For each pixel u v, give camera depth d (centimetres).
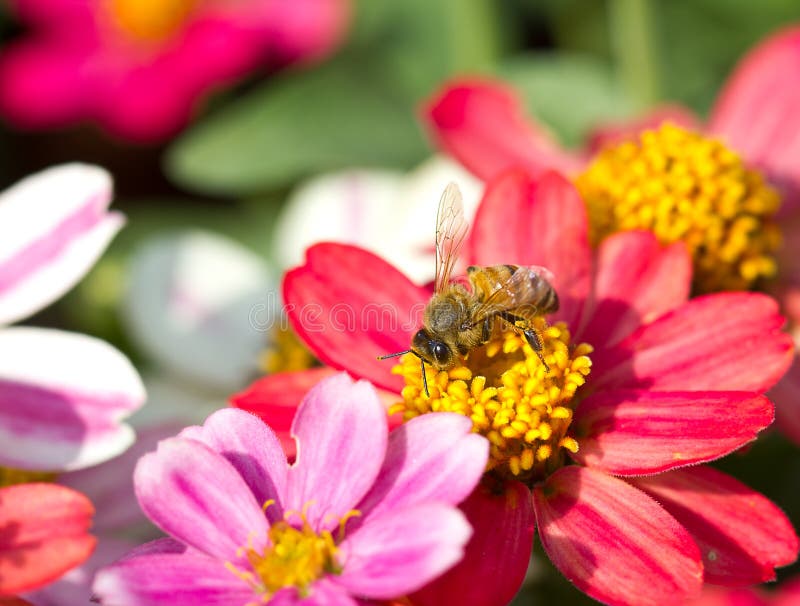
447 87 19
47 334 16
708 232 18
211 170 23
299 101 24
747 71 20
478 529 15
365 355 15
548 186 16
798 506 19
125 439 16
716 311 16
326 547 14
